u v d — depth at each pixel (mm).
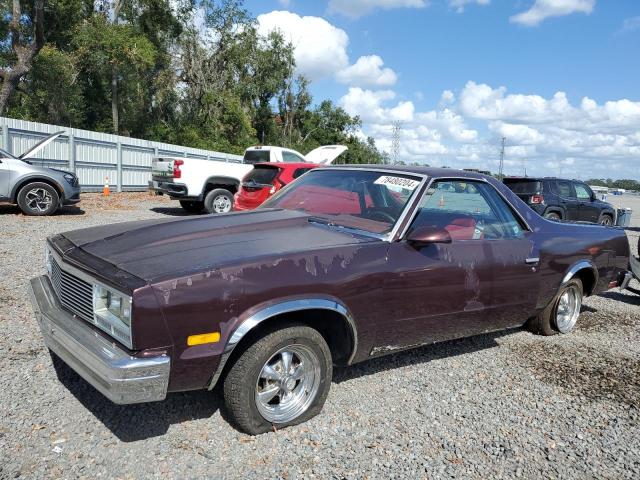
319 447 3008
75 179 11828
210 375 2826
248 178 10383
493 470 2924
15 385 3400
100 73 35188
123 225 3820
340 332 3457
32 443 2811
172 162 12711
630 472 2996
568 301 5301
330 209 4098
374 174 4242
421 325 3746
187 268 2793
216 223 3676
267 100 53125
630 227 20391
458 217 4098
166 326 2637
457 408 3623
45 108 32781
